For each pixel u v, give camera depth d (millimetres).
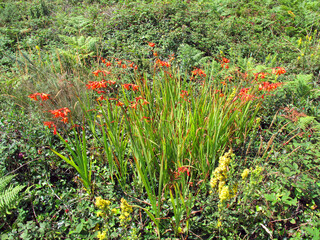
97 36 5668
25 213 2482
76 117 3350
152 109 2922
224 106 2639
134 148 2436
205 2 7164
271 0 7863
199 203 2486
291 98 3869
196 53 4777
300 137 3150
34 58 4875
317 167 2814
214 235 2279
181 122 2621
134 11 6156
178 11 6152
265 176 2682
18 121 3164
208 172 2379
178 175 2320
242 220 2316
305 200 2629
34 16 7043
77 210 2484
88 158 3016
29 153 2855
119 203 2600
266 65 5066
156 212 2197
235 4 7453
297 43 5707
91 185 2711
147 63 4520
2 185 2424
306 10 7086
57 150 3037
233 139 3031
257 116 3635
